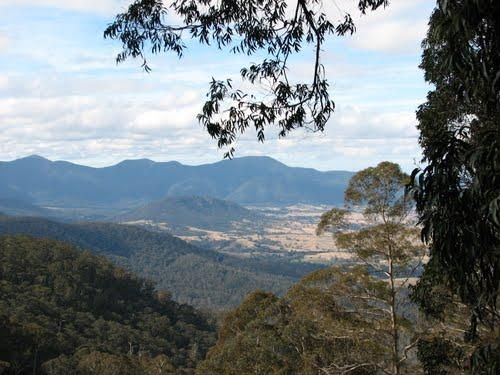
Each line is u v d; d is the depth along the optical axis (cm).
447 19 378
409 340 1506
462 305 1027
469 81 405
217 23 671
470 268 404
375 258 1552
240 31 679
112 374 3978
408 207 1505
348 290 1542
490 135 364
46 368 3981
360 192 1547
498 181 359
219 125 664
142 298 7788
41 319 5412
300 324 1805
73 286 6825
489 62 381
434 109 823
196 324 7675
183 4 664
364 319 1548
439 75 773
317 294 1585
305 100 657
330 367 1611
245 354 2139
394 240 1501
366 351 1545
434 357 1076
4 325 3962
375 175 1518
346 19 658
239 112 663
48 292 6488
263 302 2505
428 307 1006
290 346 1978
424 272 946
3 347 3753
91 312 6462
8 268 6712
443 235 397
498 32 367
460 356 1013
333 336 1570
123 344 5634
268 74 682
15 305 5703
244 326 2519
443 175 396
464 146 393
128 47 677
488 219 370
